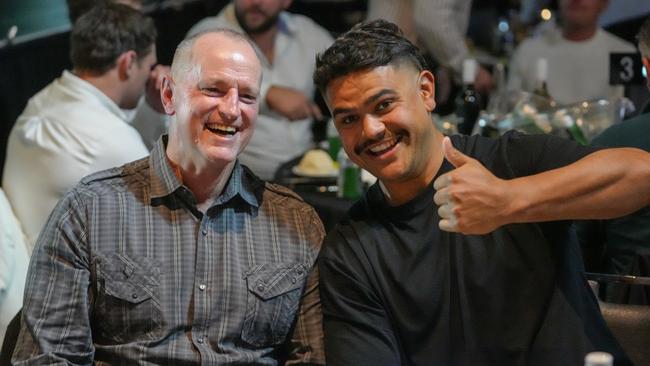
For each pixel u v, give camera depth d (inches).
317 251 90.7
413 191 84.9
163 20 217.6
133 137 120.0
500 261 82.7
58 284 85.8
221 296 87.5
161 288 86.6
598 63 183.2
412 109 81.8
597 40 184.5
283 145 179.2
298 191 146.5
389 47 81.4
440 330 83.7
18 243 108.3
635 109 148.8
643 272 98.0
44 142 118.3
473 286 82.8
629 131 104.7
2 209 107.2
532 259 82.6
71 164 117.2
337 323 86.4
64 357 85.0
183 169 88.5
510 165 85.2
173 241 88.0
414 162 82.5
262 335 88.6
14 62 179.5
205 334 87.1
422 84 84.6
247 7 178.5
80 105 119.7
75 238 86.4
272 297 88.1
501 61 222.7
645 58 108.4
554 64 185.6
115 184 89.3
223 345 87.1
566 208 77.1
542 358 81.4
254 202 90.4
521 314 82.1
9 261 106.1
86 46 122.0
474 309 82.9
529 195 76.2
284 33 187.6
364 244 85.5
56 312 85.4
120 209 87.9
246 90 86.6
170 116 90.0
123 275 86.2
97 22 122.5
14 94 179.2
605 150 80.4
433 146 84.4
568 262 83.7
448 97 195.5
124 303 85.8
